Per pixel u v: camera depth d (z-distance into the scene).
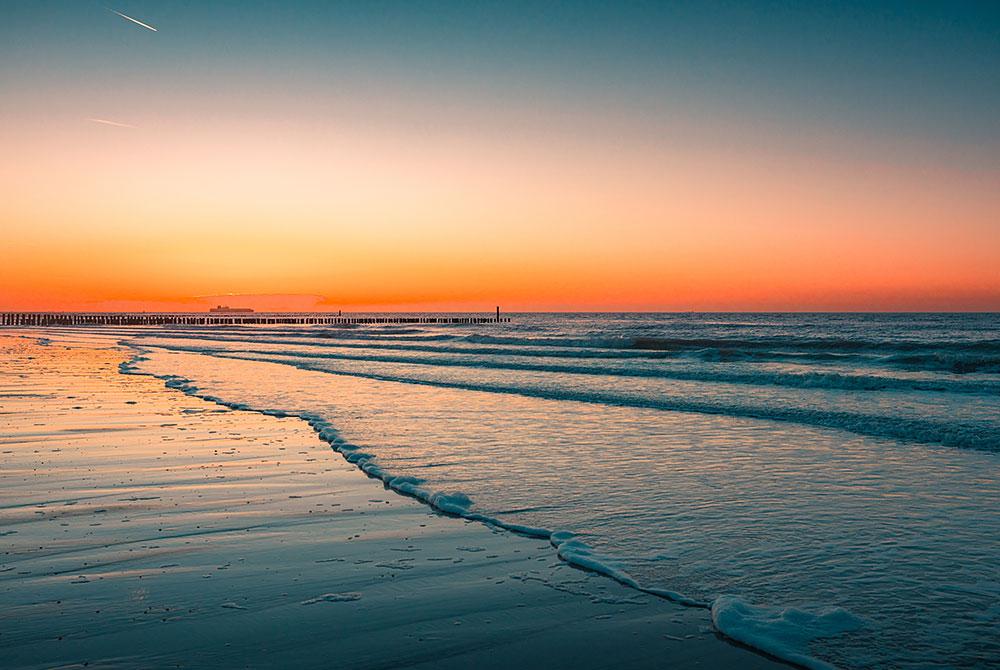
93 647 3.86
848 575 5.07
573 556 5.50
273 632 4.09
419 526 6.39
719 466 8.93
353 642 3.97
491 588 4.84
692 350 31.52
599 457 9.55
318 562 5.36
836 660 3.79
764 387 18.05
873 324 82.38
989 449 9.84
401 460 9.34
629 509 6.93
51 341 52.28
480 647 3.94
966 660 3.77
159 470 8.67
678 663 3.77
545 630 4.16
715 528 6.26
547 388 18.27
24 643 3.91
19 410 14.15
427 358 30.23
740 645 3.98
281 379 21.78
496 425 12.42
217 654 3.80
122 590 4.72
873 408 13.62
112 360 30.53
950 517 6.55
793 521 6.47
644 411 14.22
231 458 9.48
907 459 9.29
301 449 10.22
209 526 6.30
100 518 6.53
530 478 8.28
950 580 4.95
